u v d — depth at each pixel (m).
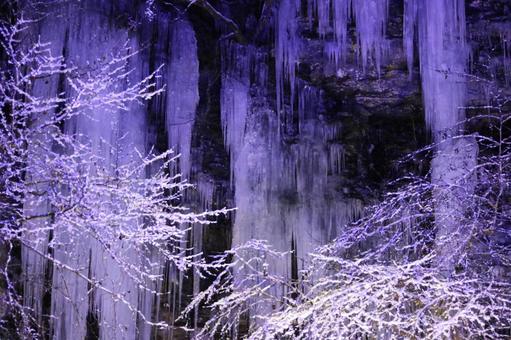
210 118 8.08
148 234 6.19
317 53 7.52
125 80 7.81
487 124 7.86
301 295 5.17
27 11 7.44
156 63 7.98
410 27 7.15
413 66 7.43
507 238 6.22
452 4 7.05
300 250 7.91
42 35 7.53
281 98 7.96
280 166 7.99
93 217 5.70
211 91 8.05
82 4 7.69
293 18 7.49
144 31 7.96
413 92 7.74
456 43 7.12
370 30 7.20
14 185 5.87
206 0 7.39
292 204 7.96
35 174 6.22
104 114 7.55
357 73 7.60
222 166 8.12
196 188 8.10
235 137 7.99
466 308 4.59
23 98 7.31
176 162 8.03
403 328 4.99
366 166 8.21
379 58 7.30
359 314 4.75
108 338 7.43
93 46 7.71
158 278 7.91
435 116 7.31
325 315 4.95
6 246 7.02
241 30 7.91
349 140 8.18
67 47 7.62
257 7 7.89
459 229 5.48
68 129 7.39
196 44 8.00
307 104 8.02
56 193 5.60
